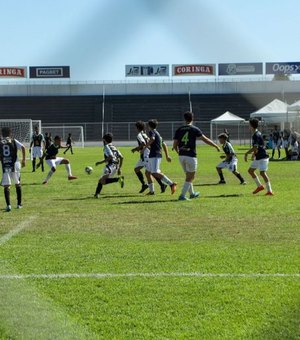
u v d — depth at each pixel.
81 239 10.41
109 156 16.73
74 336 5.76
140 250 9.38
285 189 18.38
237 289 7.16
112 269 8.17
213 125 74.06
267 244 9.77
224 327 5.95
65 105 78.88
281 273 7.86
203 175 24.05
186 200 15.73
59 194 17.72
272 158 38.38
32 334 5.80
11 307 6.57
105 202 15.59
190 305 6.62
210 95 77.94
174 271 8.03
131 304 6.68
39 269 8.20
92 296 6.96
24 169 29.97
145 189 17.89
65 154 46.78
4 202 15.87
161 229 11.33
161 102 78.81
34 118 78.12
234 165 20.09
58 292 7.12
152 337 5.71
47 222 12.33
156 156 17.05
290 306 6.53
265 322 6.06
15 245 9.89
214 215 12.98
